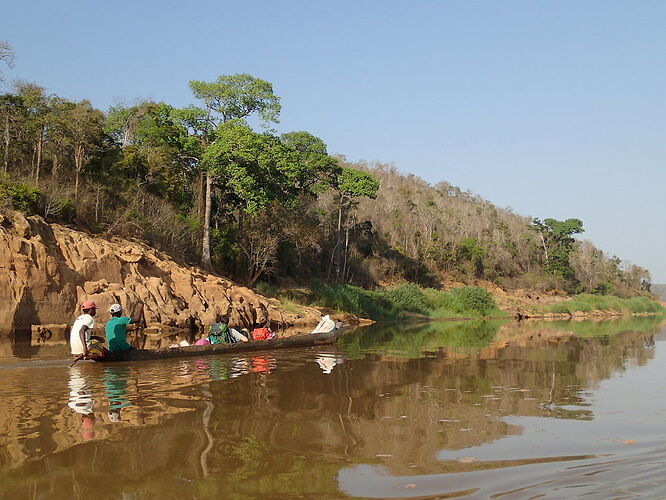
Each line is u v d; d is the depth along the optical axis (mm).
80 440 6555
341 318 37750
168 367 12438
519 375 12508
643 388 10844
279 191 37594
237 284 35156
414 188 99438
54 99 30094
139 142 39219
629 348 20219
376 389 10273
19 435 6727
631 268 105562
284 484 5324
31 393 9258
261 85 35281
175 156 36812
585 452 6402
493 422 7809
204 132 36562
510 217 107062
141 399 8867
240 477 5492
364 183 50938
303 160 47531
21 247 20500
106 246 24844
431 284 65062
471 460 6082
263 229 40125
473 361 15211
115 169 32031
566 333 29969
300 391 9844
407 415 8172
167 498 4973
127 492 5086
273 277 44719
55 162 29641
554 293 80312
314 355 15492
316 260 54469
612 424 7742
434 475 5602
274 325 30125
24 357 13656
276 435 6957
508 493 5113
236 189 33781
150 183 33719
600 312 67562
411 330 31250
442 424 7664
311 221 49469
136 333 22094
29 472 5531
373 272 58469
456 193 115438
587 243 102188
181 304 25375
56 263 21281
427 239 69812
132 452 6164
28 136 29531
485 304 53469
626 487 5258
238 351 15695
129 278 24250
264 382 10711
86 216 27906
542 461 6055
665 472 5695
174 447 6371
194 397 9102
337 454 6242
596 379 12078
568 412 8516
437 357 16062
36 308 20359
